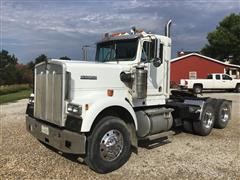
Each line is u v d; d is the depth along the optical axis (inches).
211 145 290.7
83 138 203.8
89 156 210.7
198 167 227.6
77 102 212.4
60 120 217.2
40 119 243.9
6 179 199.5
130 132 241.1
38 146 277.0
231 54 2100.1
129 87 257.9
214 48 2143.2
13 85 1406.3
